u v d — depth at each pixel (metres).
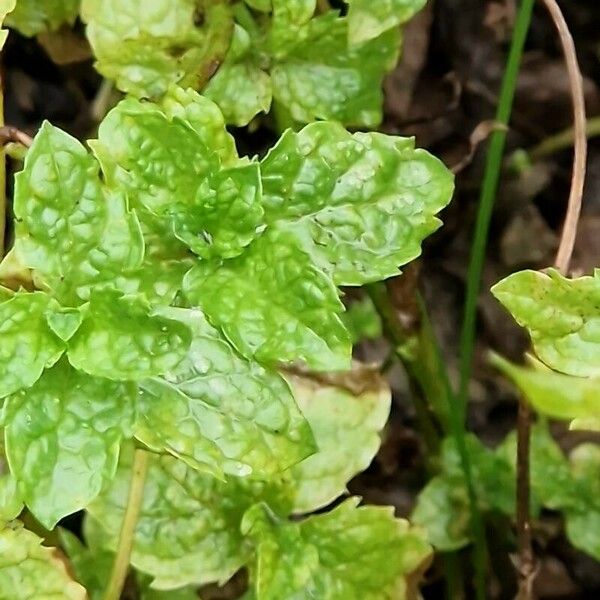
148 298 0.36
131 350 0.35
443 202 0.37
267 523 0.40
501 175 0.53
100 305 0.35
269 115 0.47
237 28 0.41
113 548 0.40
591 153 0.53
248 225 0.36
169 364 0.35
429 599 0.49
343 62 0.42
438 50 0.53
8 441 0.35
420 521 0.45
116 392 0.35
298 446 0.35
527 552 0.43
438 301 0.52
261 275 0.36
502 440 0.51
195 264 0.36
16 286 0.37
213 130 0.36
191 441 0.35
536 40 0.53
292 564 0.39
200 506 0.40
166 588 0.40
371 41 0.41
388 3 0.40
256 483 0.40
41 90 0.52
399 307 0.43
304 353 0.35
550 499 0.45
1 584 0.37
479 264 0.45
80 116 0.51
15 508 0.36
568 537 0.45
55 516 0.34
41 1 0.44
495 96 0.53
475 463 0.45
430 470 0.47
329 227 0.36
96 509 0.40
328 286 0.35
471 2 0.53
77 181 0.35
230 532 0.41
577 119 0.41
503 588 0.47
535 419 0.48
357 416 0.41
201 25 0.41
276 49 0.41
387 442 0.50
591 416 0.34
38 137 0.35
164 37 0.41
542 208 0.53
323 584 0.40
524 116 0.53
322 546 0.40
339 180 0.37
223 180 0.36
